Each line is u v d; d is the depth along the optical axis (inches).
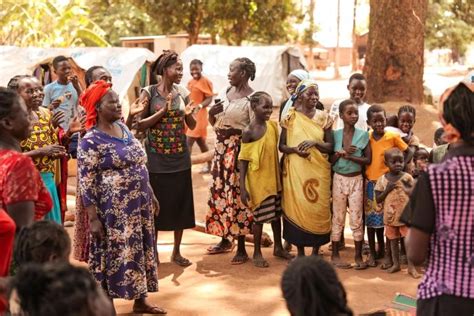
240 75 252.1
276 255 263.7
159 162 246.7
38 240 114.4
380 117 241.0
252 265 253.8
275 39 1093.8
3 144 139.5
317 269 100.3
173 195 248.8
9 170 130.0
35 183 132.8
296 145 240.4
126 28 1290.6
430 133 546.0
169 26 1045.2
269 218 249.0
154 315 204.5
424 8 624.4
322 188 240.7
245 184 246.8
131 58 530.3
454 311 112.4
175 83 251.8
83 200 186.9
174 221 250.1
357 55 1814.7
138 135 257.4
